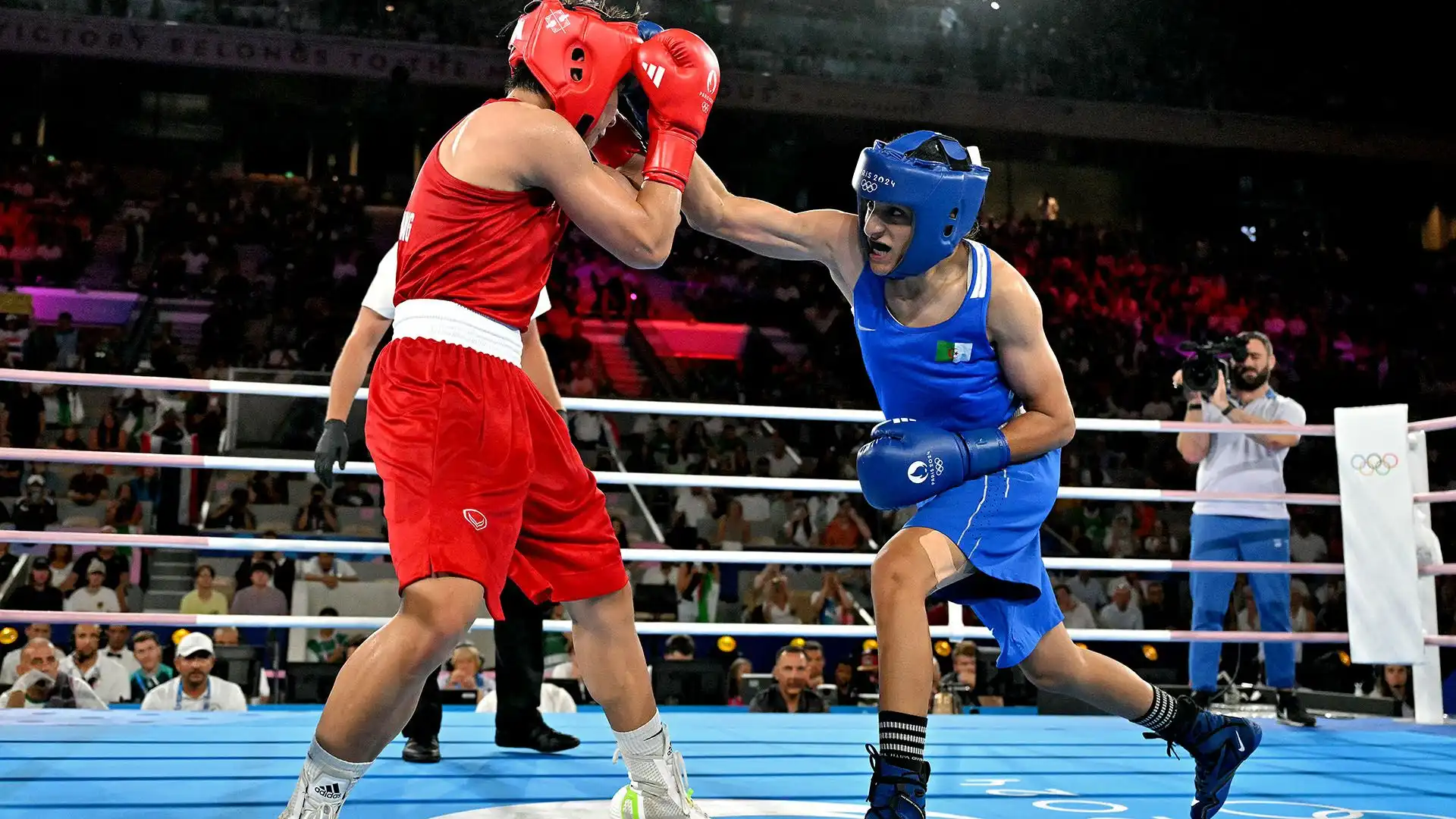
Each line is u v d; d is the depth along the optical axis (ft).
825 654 29.63
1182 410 49.16
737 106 51.55
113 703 20.63
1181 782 9.85
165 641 26.91
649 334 54.39
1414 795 9.52
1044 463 7.45
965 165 6.81
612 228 6.17
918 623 6.64
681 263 59.36
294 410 38.52
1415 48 55.11
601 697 6.97
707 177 7.47
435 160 6.31
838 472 43.09
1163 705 7.75
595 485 6.86
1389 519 14.97
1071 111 53.52
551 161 6.10
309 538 32.09
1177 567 14.11
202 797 8.23
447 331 6.15
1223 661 24.91
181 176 56.44
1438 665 15.17
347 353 9.39
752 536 38.68
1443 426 14.44
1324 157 55.77
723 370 52.11
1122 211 63.05
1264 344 15.57
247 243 53.26
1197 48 55.16
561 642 26.35
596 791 8.74
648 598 29.89
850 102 52.19
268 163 59.16
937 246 6.85
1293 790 9.70
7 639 22.34
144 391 41.06
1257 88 55.26
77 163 55.52
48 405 40.37
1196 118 54.29
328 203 55.62
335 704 5.72
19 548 30.60
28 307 48.11
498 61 50.85
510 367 6.30
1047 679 7.63
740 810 8.17
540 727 10.77
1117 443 46.11
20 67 48.85
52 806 7.88
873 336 7.37
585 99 6.31
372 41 49.80
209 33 48.52
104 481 35.50
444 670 20.79
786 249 7.66
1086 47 55.01
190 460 11.93
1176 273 59.16
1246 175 57.88
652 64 6.41
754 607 30.55
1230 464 15.06
